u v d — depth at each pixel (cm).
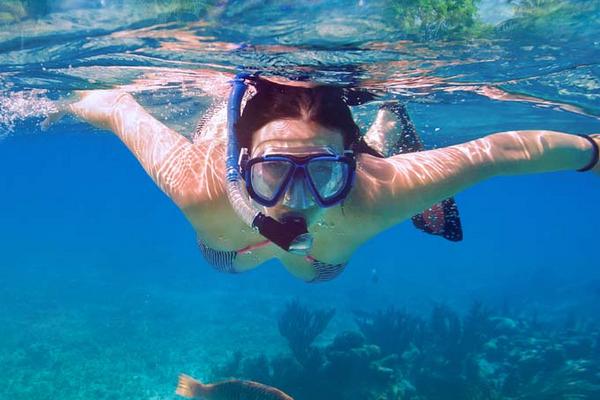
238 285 741
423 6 119
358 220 70
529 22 135
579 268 1176
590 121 332
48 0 122
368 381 266
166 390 322
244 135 61
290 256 90
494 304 673
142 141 85
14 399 303
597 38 151
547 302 699
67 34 146
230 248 82
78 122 416
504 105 283
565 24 138
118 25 135
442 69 183
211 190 70
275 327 485
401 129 126
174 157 77
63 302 569
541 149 71
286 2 114
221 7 119
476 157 70
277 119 59
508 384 272
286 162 57
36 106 303
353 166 61
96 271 827
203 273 857
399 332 351
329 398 257
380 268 1088
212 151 74
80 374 344
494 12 127
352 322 521
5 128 437
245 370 289
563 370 298
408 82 194
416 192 69
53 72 204
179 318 514
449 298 731
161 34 141
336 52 150
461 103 274
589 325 484
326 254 82
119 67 190
